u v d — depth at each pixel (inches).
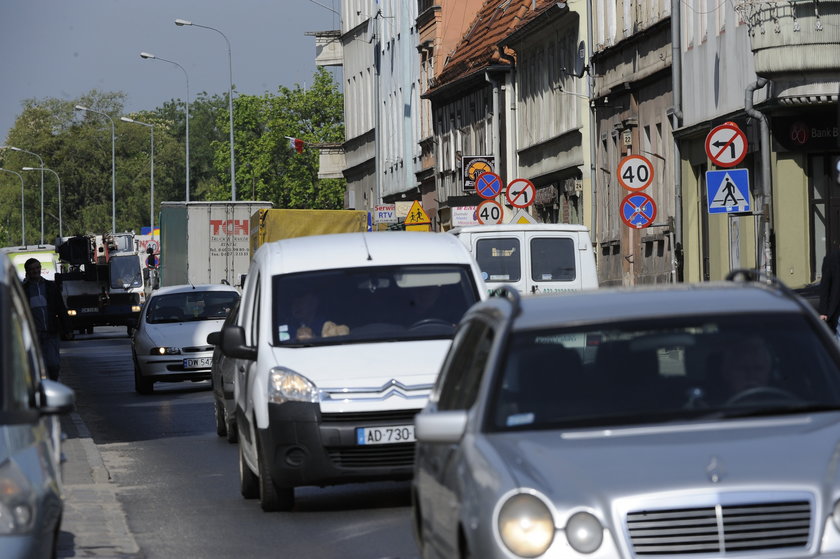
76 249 6875.0
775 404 707.4
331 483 1202.6
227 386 1823.3
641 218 2640.3
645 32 3612.2
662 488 625.0
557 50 4576.8
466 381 774.5
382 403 1194.0
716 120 3034.0
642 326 745.0
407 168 6830.7
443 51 6259.8
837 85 2571.4
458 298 1320.1
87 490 1373.0
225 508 1275.8
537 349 737.6
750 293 781.9
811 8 2534.5
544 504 624.7
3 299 764.0
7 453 685.9
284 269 1334.9
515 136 5206.7
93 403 2623.0
